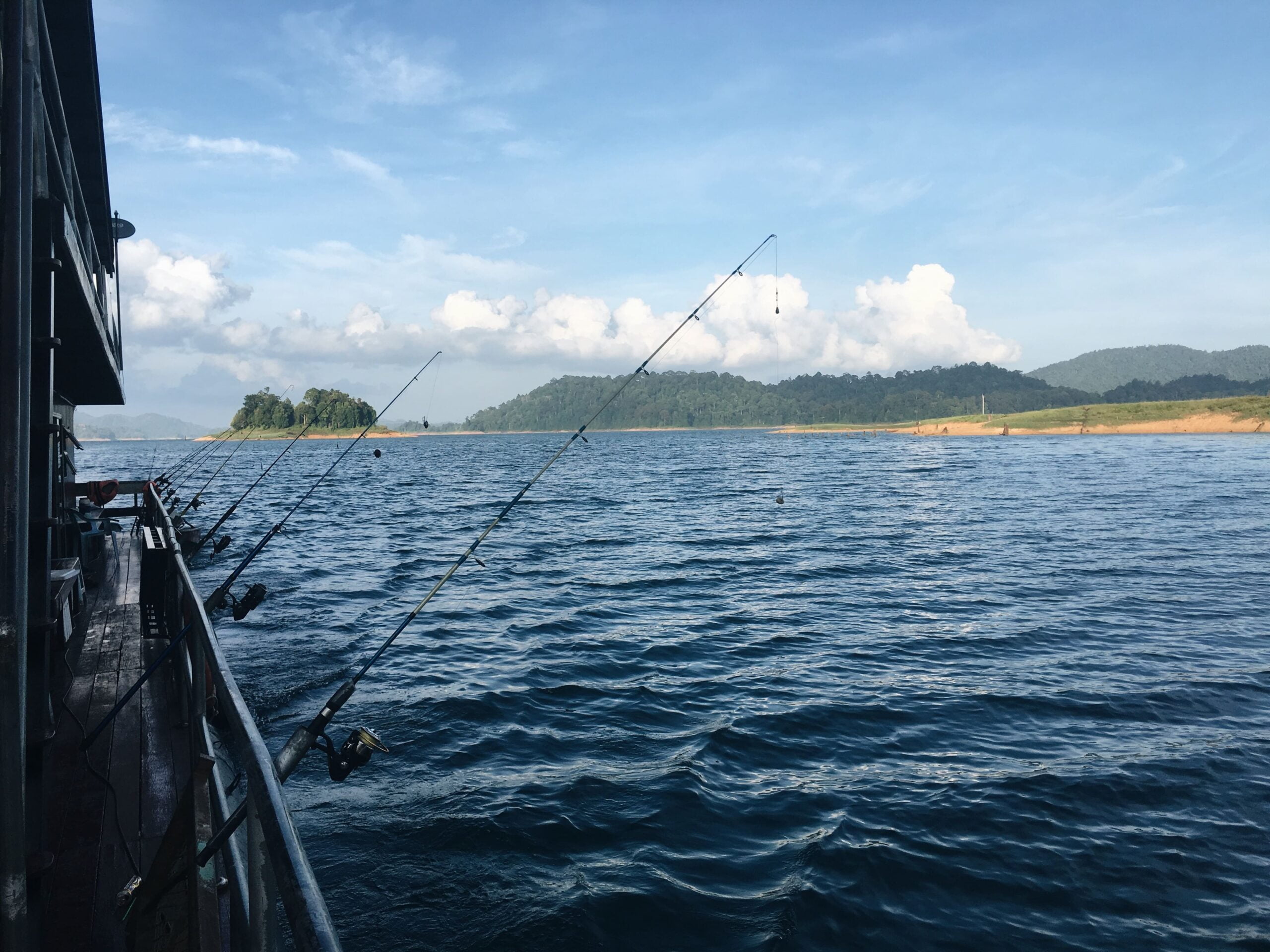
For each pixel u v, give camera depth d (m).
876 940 4.20
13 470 1.96
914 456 73.44
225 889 2.80
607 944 4.09
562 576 15.12
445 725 7.13
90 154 9.09
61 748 4.53
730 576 15.07
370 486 43.50
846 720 7.36
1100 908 4.50
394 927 4.18
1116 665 9.02
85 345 7.11
